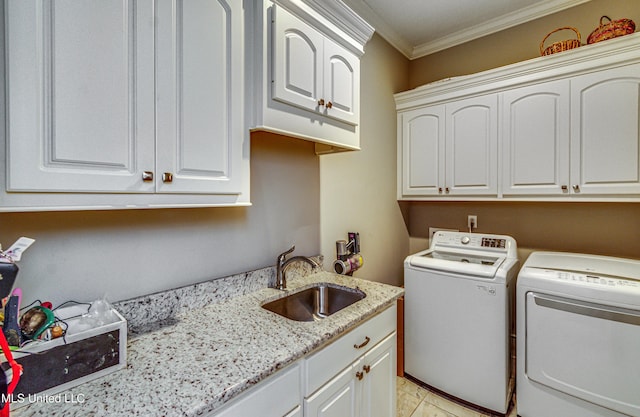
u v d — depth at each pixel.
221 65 0.99
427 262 2.00
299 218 1.72
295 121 1.17
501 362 1.71
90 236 0.98
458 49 2.53
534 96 1.91
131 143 0.79
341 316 1.17
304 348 0.92
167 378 0.76
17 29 0.63
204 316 1.15
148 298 1.09
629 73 1.63
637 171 1.62
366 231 2.25
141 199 0.81
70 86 0.69
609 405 1.43
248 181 1.08
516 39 2.26
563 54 1.78
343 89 1.40
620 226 1.93
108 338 0.78
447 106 2.27
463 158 2.20
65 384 0.71
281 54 1.10
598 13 1.96
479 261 2.11
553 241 2.17
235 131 1.03
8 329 0.68
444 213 2.69
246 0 1.06
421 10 2.15
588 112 1.74
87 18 0.71
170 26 0.86
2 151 0.62
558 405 1.58
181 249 1.21
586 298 1.47
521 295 1.69
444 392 1.93
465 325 1.82
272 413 0.86
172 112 0.87
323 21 1.27
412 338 2.08
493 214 2.43
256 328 1.05
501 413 1.73
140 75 0.80
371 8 2.12
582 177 1.77
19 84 0.63
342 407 1.12
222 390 0.72
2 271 0.66
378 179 2.38
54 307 0.90
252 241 1.48
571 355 1.52
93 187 0.72
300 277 1.71
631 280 1.46
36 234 0.88
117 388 0.72
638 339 1.36
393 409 1.48
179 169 0.88
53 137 0.67
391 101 2.53
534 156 1.92
